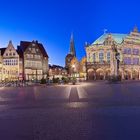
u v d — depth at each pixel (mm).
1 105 24078
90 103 23953
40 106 22594
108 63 117250
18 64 109125
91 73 120125
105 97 30359
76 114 17125
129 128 12594
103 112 17828
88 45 121938
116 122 14062
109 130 12219
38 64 117938
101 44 119688
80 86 62500
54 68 143000
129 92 38656
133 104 22625
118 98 28812
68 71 148375
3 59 108875
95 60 120438
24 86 70062
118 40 123125
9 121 14992
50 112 18422
